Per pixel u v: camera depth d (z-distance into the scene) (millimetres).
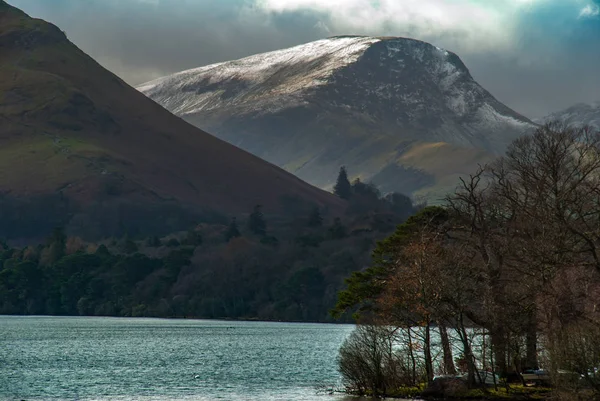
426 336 105000
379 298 113312
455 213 123938
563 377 82625
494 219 123875
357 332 113625
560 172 124625
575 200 114562
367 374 109562
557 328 93375
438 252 108688
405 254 108875
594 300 101625
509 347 103062
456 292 103062
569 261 106500
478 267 108188
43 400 116062
